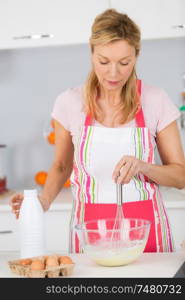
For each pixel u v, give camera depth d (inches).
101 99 75.1
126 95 73.5
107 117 75.2
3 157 126.1
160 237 72.6
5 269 59.3
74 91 76.9
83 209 74.9
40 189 122.0
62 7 107.9
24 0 108.6
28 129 125.9
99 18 66.1
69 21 107.9
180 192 110.3
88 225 60.0
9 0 108.7
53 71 124.8
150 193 73.5
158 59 122.3
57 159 78.8
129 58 65.2
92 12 107.2
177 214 103.0
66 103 76.6
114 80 66.3
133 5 106.3
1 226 105.7
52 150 125.6
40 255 62.9
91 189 74.9
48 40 108.7
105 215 73.4
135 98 74.0
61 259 57.1
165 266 58.4
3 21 109.3
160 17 106.0
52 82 125.0
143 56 122.6
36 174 122.6
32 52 125.0
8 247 105.8
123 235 58.7
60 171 78.4
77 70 124.3
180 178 71.5
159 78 122.5
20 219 63.3
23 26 109.0
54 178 77.2
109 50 64.0
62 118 77.0
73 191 77.8
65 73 124.6
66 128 77.4
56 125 78.2
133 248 58.7
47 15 108.3
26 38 109.0
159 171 68.4
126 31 64.1
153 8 106.0
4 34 109.4
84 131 75.5
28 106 125.6
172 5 105.7
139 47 67.6
